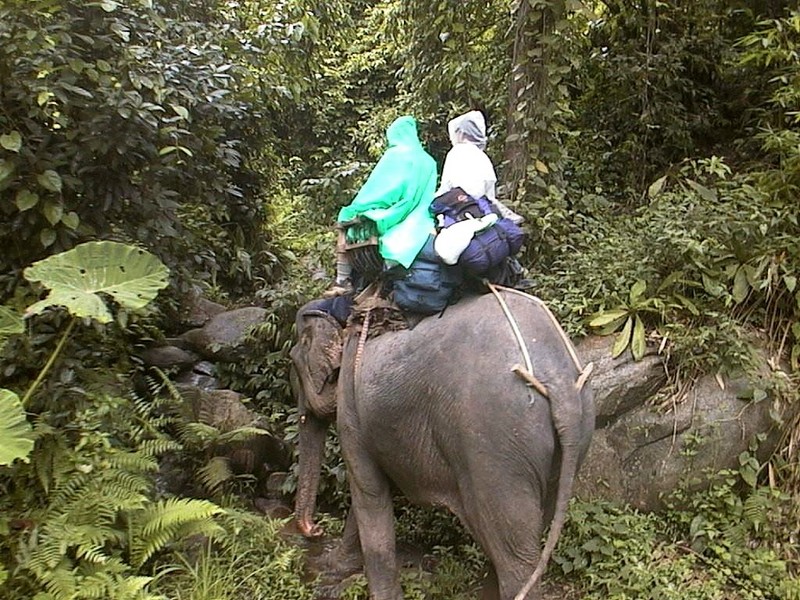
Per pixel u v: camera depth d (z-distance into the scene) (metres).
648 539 4.08
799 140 5.20
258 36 5.86
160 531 3.74
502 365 3.00
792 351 4.57
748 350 4.50
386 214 3.35
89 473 3.78
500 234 3.35
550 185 5.68
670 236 4.78
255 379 5.93
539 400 2.95
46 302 3.34
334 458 4.90
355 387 3.46
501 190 5.69
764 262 4.68
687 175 6.48
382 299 3.50
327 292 4.05
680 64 7.04
